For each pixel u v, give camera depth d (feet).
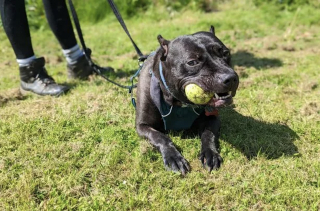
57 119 4.11
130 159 3.36
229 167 3.20
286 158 3.35
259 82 5.26
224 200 2.83
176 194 2.89
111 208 2.77
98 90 4.93
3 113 4.35
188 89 3.10
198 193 2.90
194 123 3.77
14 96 4.90
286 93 4.84
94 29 9.58
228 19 9.27
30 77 4.96
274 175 3.08
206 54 3.14
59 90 4.86
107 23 10.14
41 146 3.58
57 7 5.19
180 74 3.20
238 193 2.89
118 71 5.95
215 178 3.08
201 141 3.46
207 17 9.64
